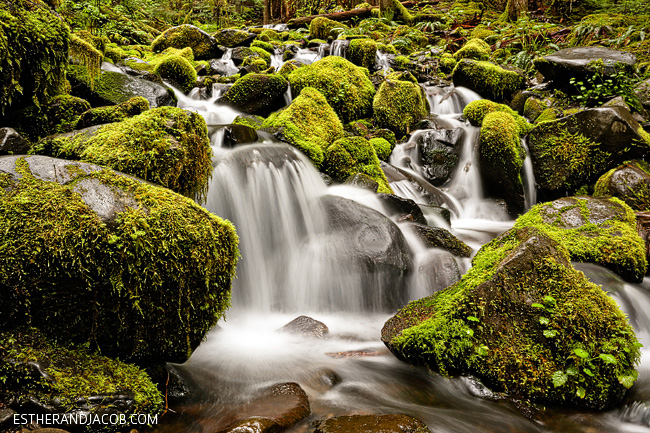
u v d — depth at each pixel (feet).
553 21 50.37
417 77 38.60
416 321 11.86
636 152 22.89
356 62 39.14
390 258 15.30
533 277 11.19
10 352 7.70
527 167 25.68
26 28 13.57
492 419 9.57
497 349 10.57
